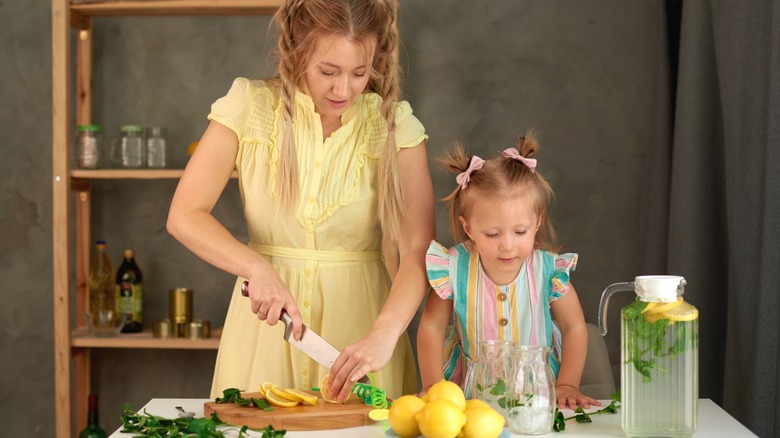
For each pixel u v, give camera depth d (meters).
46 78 3.36
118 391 3.41
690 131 2.72
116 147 3.26
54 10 3.01
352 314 1.84
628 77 3.29
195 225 1.73
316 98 1.74
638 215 3.29
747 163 2.34
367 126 1.87
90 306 3.15
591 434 1.48
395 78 1.83
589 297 3.31
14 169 3.38
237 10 3.20
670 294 1.42
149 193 3.39
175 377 3.41
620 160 3.29
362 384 1.63
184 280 3.40
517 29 3.31
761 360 2.17
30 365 3.41
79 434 3.18
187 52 3.36
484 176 1.80
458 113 3.32
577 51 3.30
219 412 1.53
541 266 1.88
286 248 1.85
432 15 3.32
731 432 1.49
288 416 1.48
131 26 3.36
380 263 1.93
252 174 1.84
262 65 3.34
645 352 1.42
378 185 1.83
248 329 1.86
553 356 1.95
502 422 1.41
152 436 1.43
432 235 1.87
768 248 2.15
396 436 1.44
